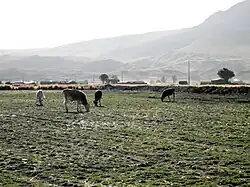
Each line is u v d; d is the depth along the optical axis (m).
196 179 16.00
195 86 84.06
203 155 20.39
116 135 26.66
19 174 16.88
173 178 16.19
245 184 15.30
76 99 42.41
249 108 46.81
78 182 15.67
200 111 43.28
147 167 18.06
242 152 21.09
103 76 195.25
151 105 51.72
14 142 23.97
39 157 19.86
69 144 23.44
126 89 102.06
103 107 48.34
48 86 105.38
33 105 50.28
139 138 25.50
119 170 17.53
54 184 15.46
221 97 67.38
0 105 50.03
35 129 29.20
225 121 33.94
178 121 34.19
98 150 21.72
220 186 15.05
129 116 38.00
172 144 23.38
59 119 35.25
